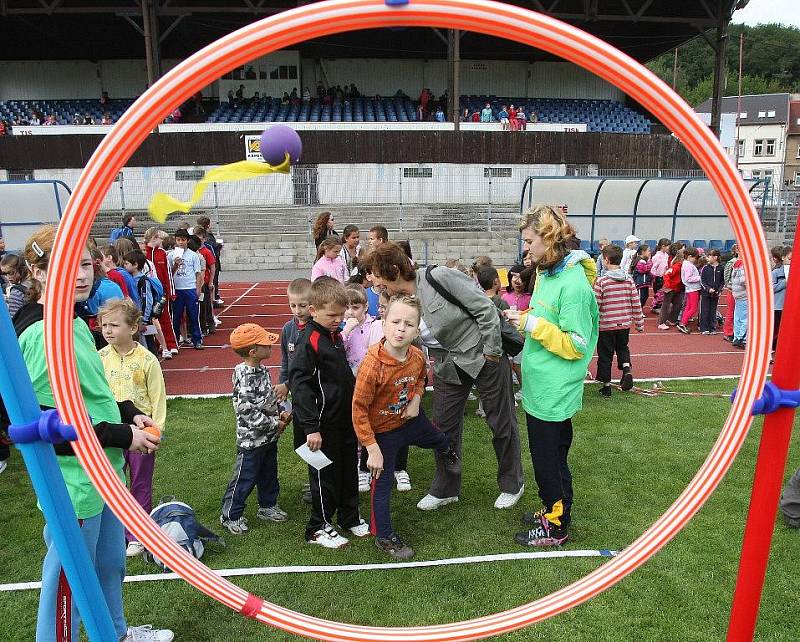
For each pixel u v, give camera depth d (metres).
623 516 3.53
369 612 2.69
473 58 27.42
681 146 20.00
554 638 2.50
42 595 2.04
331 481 3.20
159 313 6.87
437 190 19.62
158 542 1.69
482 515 3.58
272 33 1.39
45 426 1.50
